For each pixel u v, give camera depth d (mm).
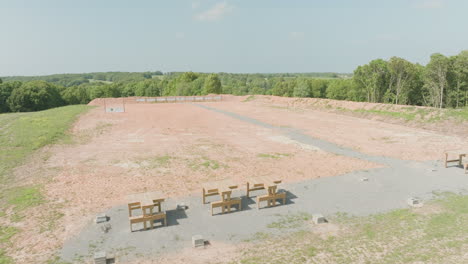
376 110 32062
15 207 9938
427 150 17594
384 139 20906
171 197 10945
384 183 12227
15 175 13312
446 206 9812
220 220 9148
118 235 8250
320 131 24328
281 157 16406
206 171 13930
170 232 8422
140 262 6918
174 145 19422
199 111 39438
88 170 14055
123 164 15016
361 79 54781
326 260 6797
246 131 24719
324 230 8383
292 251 7262
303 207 10016
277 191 11430
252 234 8234
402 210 9602
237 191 11570
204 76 93562
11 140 19938
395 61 48094
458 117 24141
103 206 10141
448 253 6895
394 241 7598
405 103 52250
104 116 33500
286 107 43000
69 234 8258
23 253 7281
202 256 7152
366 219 9023
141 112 38125
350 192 11297
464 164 13531
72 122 28062
